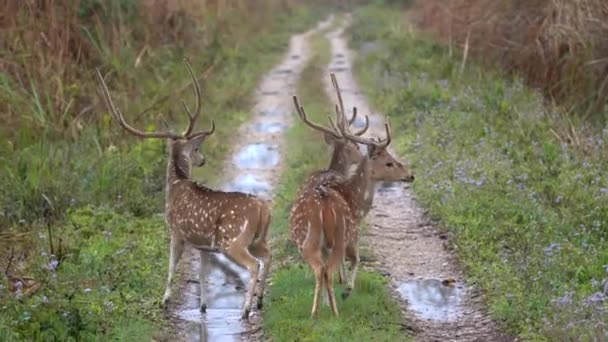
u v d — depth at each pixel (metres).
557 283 11.45
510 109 21.34
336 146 13.57
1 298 10.75
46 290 11.12
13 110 18.27
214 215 11.26
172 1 28.38
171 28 28.16
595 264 12.00
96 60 21.98
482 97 23.08
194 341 10.79
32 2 20.39
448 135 19.77
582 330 9.95
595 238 13.17
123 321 10.91
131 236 14.24
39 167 16.19
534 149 17.84
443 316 11.58
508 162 17.03
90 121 19.23
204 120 22.41
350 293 11.51
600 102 21.48
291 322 10.73
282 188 16.98
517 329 10.85
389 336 10.45
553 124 19.58
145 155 17.91
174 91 23.12
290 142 20.97
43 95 19.06
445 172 17.22
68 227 14.27
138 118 19.80
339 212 10.91
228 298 12.21
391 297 12.02
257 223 11.20
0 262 12.80
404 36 34.56
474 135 19.70
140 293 12.10
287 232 14.27
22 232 14.02
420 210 15.96
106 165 16.55
